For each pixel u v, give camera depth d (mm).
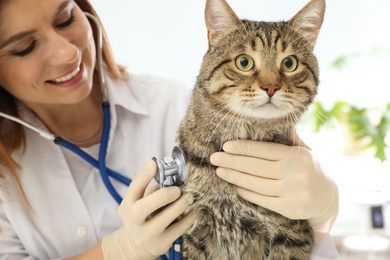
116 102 1564
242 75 1210
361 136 2312
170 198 1165
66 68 1278
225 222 1258
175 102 1692
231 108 1223
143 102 1675
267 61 1208
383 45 2551
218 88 1230
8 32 1208
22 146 1484
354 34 2564
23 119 1496
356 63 2582
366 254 2330
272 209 1220
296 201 1224
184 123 1353
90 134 1581
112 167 1526
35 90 1325
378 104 2541
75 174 1514
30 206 1421
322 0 1277
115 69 1651
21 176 1445
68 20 1321
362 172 2422
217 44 1280
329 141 2430
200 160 1264
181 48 2545
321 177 1314
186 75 2553
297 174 1249
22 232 1424
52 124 1548
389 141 2465
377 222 2391
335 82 2586
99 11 2492
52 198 1456
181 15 2521
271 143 1269
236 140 1245
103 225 1466
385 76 2562
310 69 1270
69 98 1358
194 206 1251
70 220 1454
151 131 1603
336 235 2385
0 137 1395
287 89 1195
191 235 1285
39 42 1255
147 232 1216
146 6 2516
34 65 1262
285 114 1224
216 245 1281
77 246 1463
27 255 1452
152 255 1263
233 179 1222
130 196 1233
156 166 1187
